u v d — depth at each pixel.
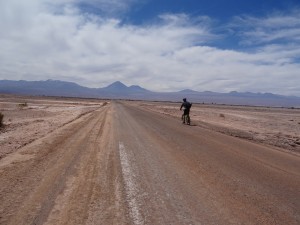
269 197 6.47
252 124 31.78
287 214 5.52
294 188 7.23
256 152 12.29
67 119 25.17
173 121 27.17
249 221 5.14
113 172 8.09
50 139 13.44
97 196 6.13
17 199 5.81
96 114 32.66
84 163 9.02
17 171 7.85
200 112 54.38
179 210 5.50
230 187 7.08
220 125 26.53
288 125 33.56
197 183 7.29
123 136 15.29
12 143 12.27
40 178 7.26
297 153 12.88
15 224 4.73
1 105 51.94
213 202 5.99
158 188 6.79
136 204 5.73
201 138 15.91
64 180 7.17
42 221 4.87
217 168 8.98
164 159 10.00
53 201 5.76
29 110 39.53
